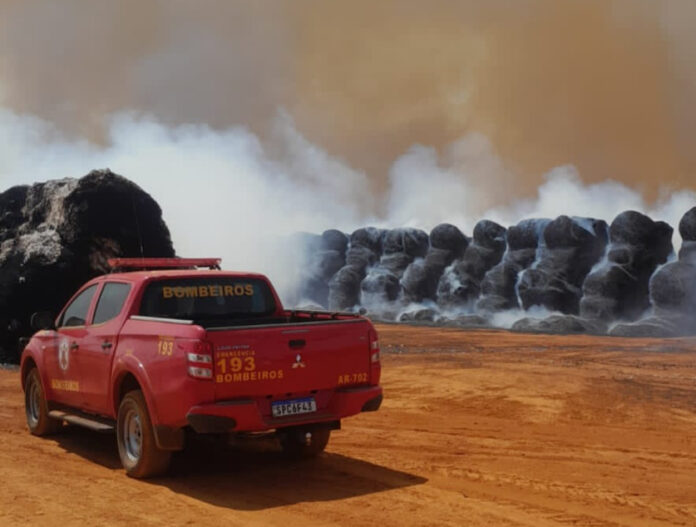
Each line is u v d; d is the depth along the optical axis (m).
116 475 8.01
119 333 8.09
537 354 17.81
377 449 9.19
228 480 7.77
